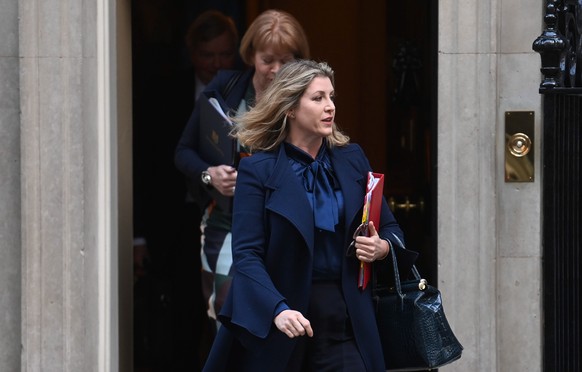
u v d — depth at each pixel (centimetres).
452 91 1426
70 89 1424
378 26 1853
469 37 1421
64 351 1438
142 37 1794
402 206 1736
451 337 1187
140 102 1784
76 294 1434
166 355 1781
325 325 1174
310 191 1184
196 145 1525
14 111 1431
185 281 1789
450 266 1437
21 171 1428
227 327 1164
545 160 1366
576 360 1395
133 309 1716
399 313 1191
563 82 1317
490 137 1425
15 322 1447
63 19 1419
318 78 1186
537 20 1416
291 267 1167
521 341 1439
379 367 1177
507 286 1437
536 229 1430
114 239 1453
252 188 1178
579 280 1391
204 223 1516
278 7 1875
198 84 1778
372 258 1168
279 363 1162
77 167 1428
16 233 1439
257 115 1202
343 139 1226
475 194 1429
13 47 1425
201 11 1833
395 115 1797
